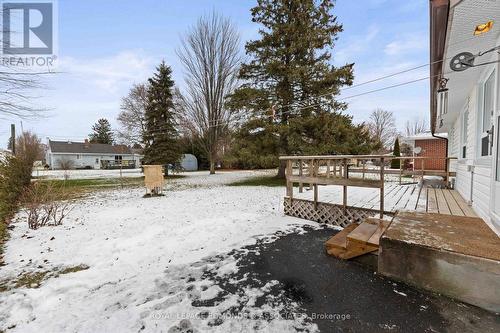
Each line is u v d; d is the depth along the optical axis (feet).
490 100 10.98
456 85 13.43
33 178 49.47
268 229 12.75
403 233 7.30
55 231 13.55
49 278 8.19
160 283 7.55
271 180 42.11
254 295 6.62
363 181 12.09
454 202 13.93
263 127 35.24
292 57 35.65
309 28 34.32
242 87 38.81
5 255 10.19
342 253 8.69
